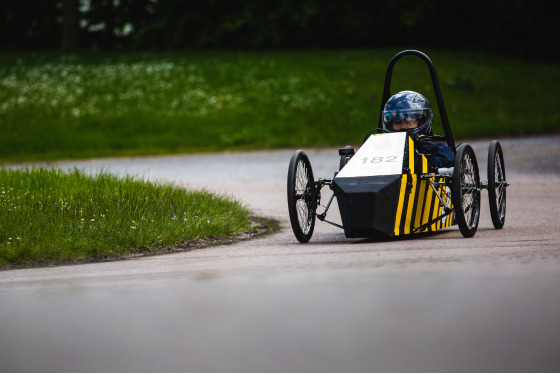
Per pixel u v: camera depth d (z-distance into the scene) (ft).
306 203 25.09
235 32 146.41
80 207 27.71
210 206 31.55
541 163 62.18
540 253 19.40
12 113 99.25
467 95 117.60
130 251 24.08
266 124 97.76
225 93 108.58
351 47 149.28
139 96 106.42
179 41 148.66
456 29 153.38
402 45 150.51
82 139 90.48
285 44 146.92
